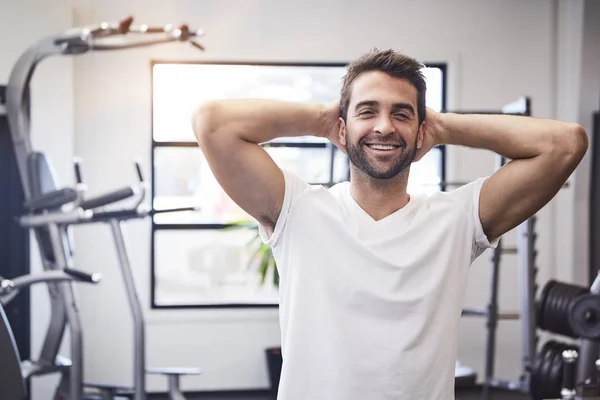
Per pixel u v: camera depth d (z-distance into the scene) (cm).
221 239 543
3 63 472
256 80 541
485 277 555
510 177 172
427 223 171
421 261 166
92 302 526
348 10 543
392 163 167
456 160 552
